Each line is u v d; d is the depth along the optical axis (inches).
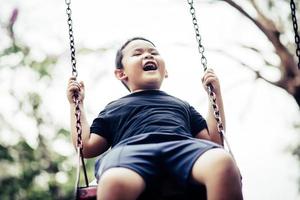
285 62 304.5
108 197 76.9
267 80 311.0
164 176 86.4
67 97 109.6
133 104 105.6
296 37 128.0
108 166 83.1
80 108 109.0
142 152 86.5
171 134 94.9
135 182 79.5
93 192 84.7
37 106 449.7
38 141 476.4
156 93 110.7
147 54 112.2
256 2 318.3
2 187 450.6
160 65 113.0
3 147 447.5
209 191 76.2
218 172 76.4
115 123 103.8
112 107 107.4
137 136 95.2
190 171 80.9
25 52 382.6
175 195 84.9
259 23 312.0
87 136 104.3
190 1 120.3
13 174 453.7
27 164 463.5
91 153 104.3
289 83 303.4
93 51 348.8
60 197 487.5
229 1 321.7
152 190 83.9
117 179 78.1
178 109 107.0
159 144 88.7
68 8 119.2
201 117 111.3
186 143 86.7
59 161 490.3
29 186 465.7
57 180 486.3
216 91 110.3
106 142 105.0
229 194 75.2
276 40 307.3
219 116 103.7
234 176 76.7
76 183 89.8
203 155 80.7
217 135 108.7
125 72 114.4
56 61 382.9
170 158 85.9
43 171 480.7
